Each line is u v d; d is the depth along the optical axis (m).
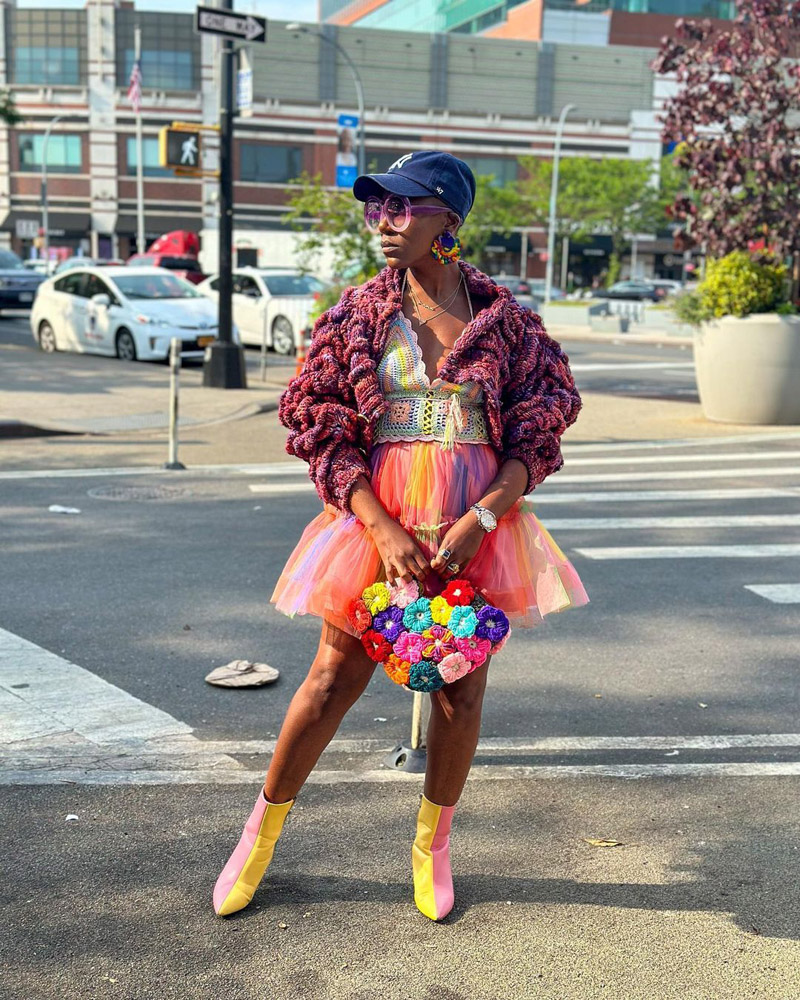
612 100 73.88
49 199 68.94
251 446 11.84
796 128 13.67
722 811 3.89
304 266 22.27
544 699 4.97
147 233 69.31
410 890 3.31
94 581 6.69
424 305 3.06
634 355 25.72
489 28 97.31
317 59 68.62
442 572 2.93
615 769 4.23
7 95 35.09
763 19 13.31
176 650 5.50
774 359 13.41
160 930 3.07
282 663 5.36
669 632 5.96
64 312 20.61
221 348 16.27
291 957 2.96
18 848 3.51
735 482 10.11
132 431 12.67
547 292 54.84
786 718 4.79
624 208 67.69
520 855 3.55
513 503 3.01
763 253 13.86
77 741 4.36
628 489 9.74
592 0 88.88
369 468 3.07
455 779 3.12
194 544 7.62
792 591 6.76
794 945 3.06
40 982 2.83
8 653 5.39
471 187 3.05
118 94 67.88
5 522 8.20
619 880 3.40
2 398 14.31
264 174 68.81
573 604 3.22
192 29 67.44
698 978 2.90
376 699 4.96
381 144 70.69
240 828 3.68
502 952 3.00
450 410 2.99
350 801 3.91
